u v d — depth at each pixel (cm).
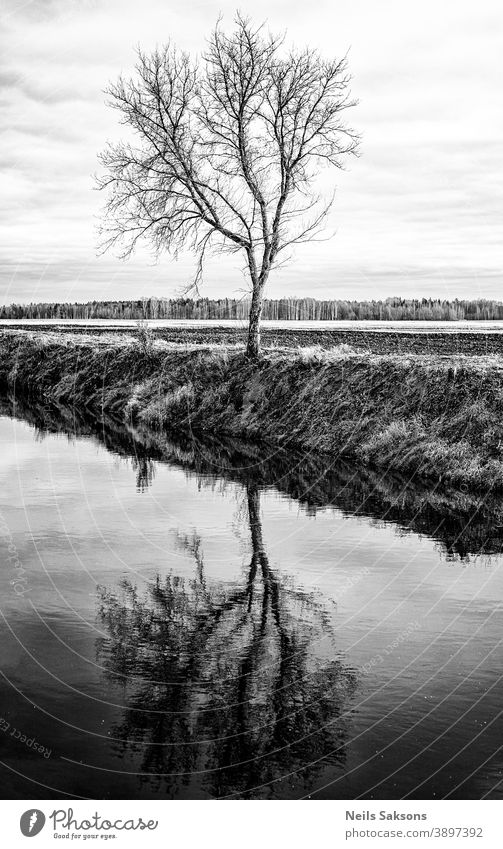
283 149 3441
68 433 3209
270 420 3047
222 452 2744
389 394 2650
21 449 2803
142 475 2348
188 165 3397
